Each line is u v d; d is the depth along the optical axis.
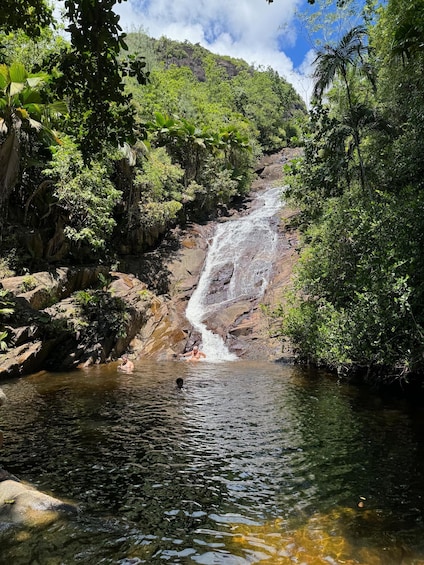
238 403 9.30
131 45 42.81
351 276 11.60
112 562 3.54
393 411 8.54
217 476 5.46
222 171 29.86
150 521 4.30
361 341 9.01
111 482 5.26
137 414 8.39
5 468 5.65
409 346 8.32
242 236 24.81
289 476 5.46
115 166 21.19
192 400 9.58
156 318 17.95
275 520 4.34
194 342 17.33
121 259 21.69
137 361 15.62
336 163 14.17
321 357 12.08
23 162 15.85
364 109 13.52
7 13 5.13
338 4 13.56
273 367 14.20
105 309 16.34
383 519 4.34
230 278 21.39
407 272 8.39
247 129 39.94
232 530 4.13
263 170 40.12
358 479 5.34
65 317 14.95
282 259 21.52
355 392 10.35
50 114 14.62
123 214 22.25
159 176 22.88
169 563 3.54
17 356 12.68
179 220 26.55
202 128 30.69
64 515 4.32
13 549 3.69
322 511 4.52
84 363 14.38
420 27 10.31
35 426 7.54
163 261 22.61
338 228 11.97
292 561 3.58
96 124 5.01
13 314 13.41
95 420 7.96
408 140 12.21
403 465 5.76
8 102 13.29
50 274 15.98
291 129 52.78
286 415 8.31
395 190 12.44
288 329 14.20
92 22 4.05
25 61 17.53
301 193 17.83
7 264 15.66
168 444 6.66
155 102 31.42
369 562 3.57
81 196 16.41
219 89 51.09
